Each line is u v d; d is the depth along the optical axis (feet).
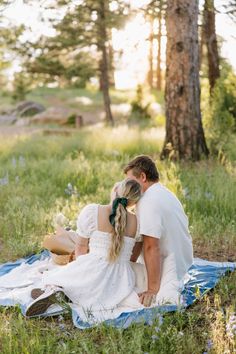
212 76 53.72
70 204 27.48
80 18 67.51
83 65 85.76
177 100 39.47
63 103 128.16
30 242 21.88
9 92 145.59
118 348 13.58
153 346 13.23
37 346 13.35
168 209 16.07
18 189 30.99
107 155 44.06
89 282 15.75
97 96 135.64
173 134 39.73
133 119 102.01
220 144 40.96
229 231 22.82
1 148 49.39
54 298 15.61
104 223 15.97
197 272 18.60
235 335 13.44
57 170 36.04
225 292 16.65
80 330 14.74
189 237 16.90
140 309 15.10
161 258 16.53
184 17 38.86
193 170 35.32
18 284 18.07
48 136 61.26
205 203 26.23
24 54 75.61
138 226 16.10
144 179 16.46
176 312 14.83
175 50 39.32
